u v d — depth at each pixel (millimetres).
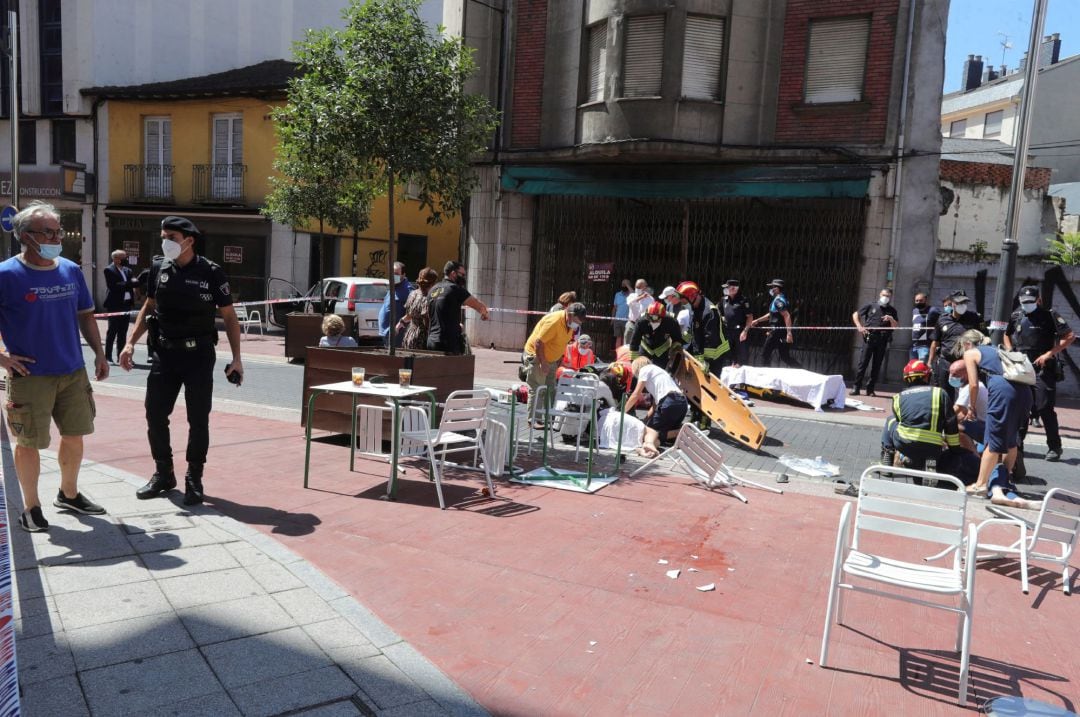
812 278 14695
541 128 16547
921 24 13805
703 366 8703
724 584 4488
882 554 5172
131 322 15672
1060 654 3844
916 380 6484
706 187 15023
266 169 22141
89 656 3139
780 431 9453
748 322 12539
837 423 10180
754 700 3240
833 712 3184
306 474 5910
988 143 24812
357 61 7168
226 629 3453
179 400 9406
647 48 14836
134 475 5805
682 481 6824
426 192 7887
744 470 7289
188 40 25219
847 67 14422
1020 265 14156
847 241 14406
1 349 4180
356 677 3160
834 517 5934
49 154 24891
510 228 16938
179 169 23297
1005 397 6289
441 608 3932
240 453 6891
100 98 23688
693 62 14781
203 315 5195
